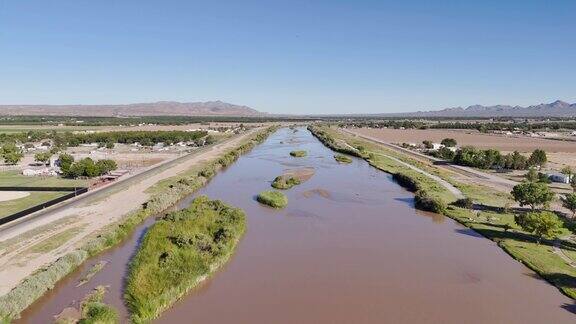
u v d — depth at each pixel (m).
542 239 59.59
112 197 79.38
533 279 47.59
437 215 73.00
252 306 41.06
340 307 40.97
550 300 42.78
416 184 91.75
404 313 39.94
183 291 42.84
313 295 43.38
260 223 67.38
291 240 59.59
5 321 35.28
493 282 46.75
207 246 52.66
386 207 78.19
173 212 65.56
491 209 75.31
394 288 45.06
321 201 82.31
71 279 45.84
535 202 70.94
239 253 54.53
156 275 45.16
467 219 68.75
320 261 52.12
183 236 53.88
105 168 103.38
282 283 46.03
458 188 92.56
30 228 59.88
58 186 89.44
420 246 57.66
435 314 39.81
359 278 47.41
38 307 39.91
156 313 38.97
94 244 52.97
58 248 52.47
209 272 47.44
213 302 41.78
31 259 48.97
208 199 77.06
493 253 55.22
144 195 81.75
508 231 63.09
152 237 55.66
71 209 70.38
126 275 46.84
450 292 44.31
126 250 54.59
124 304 40.50
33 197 78.75
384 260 52.59
